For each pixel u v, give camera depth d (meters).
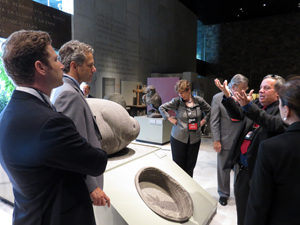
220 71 13.50
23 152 0.75
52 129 0.74
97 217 1.56
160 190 2.17
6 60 0.81
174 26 9.62
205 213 2.08
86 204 0.91
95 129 1.37
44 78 0.86
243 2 10.01
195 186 2.37
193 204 2.07
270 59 12.09
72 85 1.25
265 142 0.93
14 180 0.81
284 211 0.86
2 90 4.38
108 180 1.85
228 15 11.88
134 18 7.34
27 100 0.81
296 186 0.83
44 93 0.90
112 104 2.24
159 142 5.41
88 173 0.84
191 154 2.73
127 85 6.97
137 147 2.67
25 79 0.83
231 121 2.58
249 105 1.53
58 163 0.76
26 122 0.75
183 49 10.48
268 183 0.89
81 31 5.51
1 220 2.21
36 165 0.76
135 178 1.98
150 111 5.78
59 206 0.82
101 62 6.17
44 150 0.73
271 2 9.95
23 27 4.22
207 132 6.89
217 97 2.67
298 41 11.37
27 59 0.80
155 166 2.31
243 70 12.85
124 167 2.08
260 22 12.22
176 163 2.77
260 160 0.93
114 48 6.60
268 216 0.92
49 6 4.69
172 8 9.39
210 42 13.66
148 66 8.14
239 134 1.85
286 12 11.34
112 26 6.47
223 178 2.69
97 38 5.99
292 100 0.87
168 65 9.36
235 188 1.83
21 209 0.85
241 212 1.77
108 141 2.08
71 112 1.15
